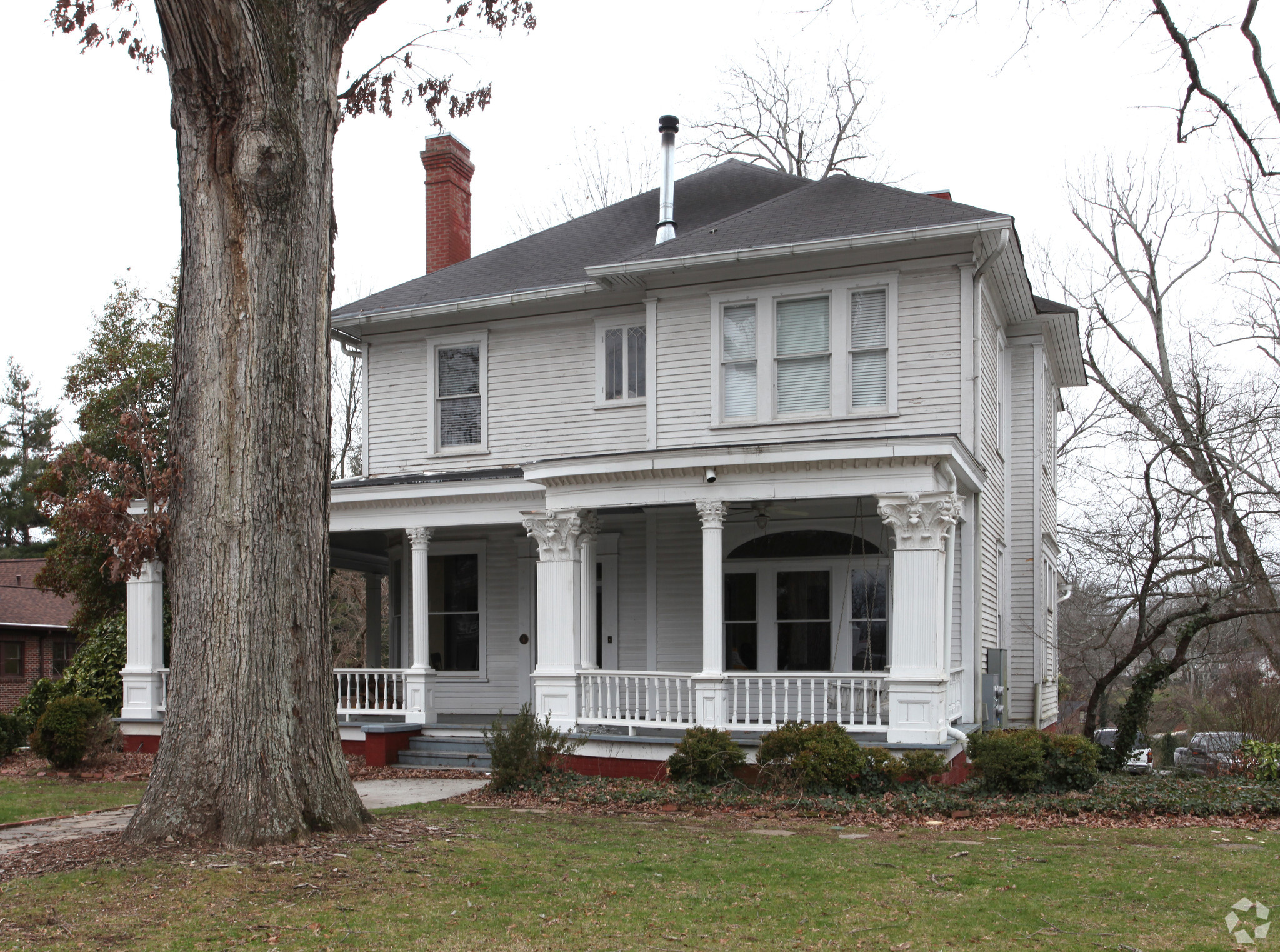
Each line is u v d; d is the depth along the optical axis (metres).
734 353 16.39
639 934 6.53
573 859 8.54
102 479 24.11
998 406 18.88
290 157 9.02
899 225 15.14
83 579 24.33
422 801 12.41
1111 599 21.12
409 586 19.36
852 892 7.65
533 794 12.61
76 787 14.20
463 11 12.09
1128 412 27.95
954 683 14.62
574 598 14.74
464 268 20.42
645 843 9.46
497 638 18.62
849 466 13.25
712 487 13.83
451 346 19.17
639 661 17.34
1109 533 23.03
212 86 8.83
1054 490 24.62
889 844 9.63
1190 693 31.17
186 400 9.01
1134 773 16.47
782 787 12.13
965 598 16.08
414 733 16.34
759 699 13.57
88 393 25.70
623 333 17.81
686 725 13.85
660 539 17.33
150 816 8.55
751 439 16.03
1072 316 19.66
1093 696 17.88
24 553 48.53
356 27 9.91
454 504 16.44
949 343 15.27
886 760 12.11
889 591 15.91
